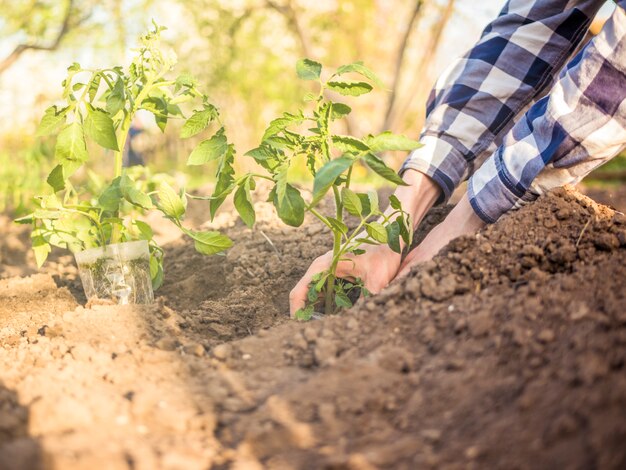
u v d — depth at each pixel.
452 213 0.94
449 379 0.63
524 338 0.64
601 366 0.58
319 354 0.71
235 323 0.91
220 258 1.23
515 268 0.78
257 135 4.98
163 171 4.30
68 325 0.83
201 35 4.69
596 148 0.84
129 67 0.96
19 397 0.65
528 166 0.87
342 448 0.58
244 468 0.56
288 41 5.02
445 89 1.04
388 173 0.77
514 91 1.01
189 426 0.63
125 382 0.70
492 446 0.55
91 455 0.56
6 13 3.72
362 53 4.82
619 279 0.70
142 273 0.97
